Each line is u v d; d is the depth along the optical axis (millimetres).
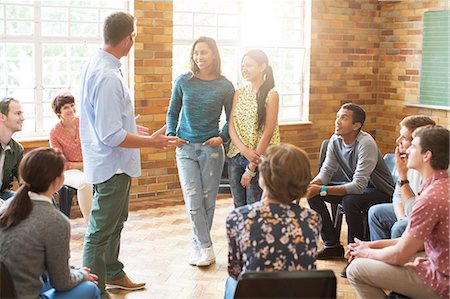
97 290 3053
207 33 7094
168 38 6559
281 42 7586
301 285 2396
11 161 4473
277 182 2596
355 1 7836
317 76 7723
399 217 4004
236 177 4652
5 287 2580
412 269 3014
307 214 2639
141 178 6594
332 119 7902
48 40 6223
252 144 4504
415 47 7660
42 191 2812
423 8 7523
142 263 4680
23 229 2734
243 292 2377
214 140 4523
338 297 4113
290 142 7559
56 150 2887
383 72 8086
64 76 6363
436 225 2887
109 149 3670
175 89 4551
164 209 6289
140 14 6367
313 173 7816
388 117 8078
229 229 2666
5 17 5996
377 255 3088
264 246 2561
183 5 6895
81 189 5098
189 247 5082
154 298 4039
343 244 5258
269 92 4477
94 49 6492
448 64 7281
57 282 2867
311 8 7570
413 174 3979
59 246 2783
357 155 4641
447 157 2939
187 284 4285
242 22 7293
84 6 6375
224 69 7266
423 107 7598
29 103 6184
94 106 3594
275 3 7480
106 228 3773
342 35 7816
